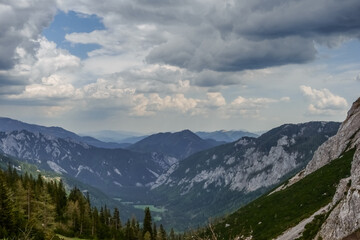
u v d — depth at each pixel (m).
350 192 64.25
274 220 123.31
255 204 164.62
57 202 144.12
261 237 109.94
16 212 97.62
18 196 113.62
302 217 106.00
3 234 75.19
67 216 139.62
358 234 57.56
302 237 82.38
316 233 75.88
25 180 148.38
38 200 127.94
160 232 162.62
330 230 67.12
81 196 174.88
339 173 131.12
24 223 87.56
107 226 154.00
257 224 128.12
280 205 136.75
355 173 71.44
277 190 188.12
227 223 147.75
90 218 147.88
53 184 167.75
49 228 110.06
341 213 64.06
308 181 145.38
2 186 91.06
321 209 104.00
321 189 128.12
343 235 60.91
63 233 120.94
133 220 174.00
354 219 60.16
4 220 80.69
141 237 156.50
